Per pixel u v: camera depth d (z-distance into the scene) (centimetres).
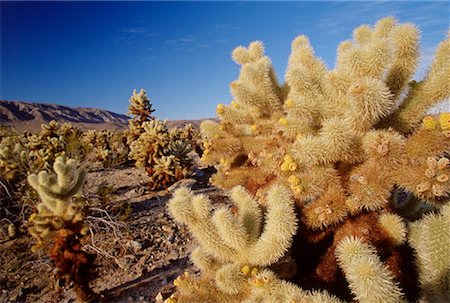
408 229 258
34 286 371
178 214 246
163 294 334
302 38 334
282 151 248
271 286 214
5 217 523
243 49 373
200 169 881
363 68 245
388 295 161
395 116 259
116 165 995
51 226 328
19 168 617
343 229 254
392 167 221
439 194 203
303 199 242
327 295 187
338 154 230
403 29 248
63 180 338
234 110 359
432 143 209
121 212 549
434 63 251
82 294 328
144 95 1162
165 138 817
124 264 396
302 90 265
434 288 220
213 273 262
